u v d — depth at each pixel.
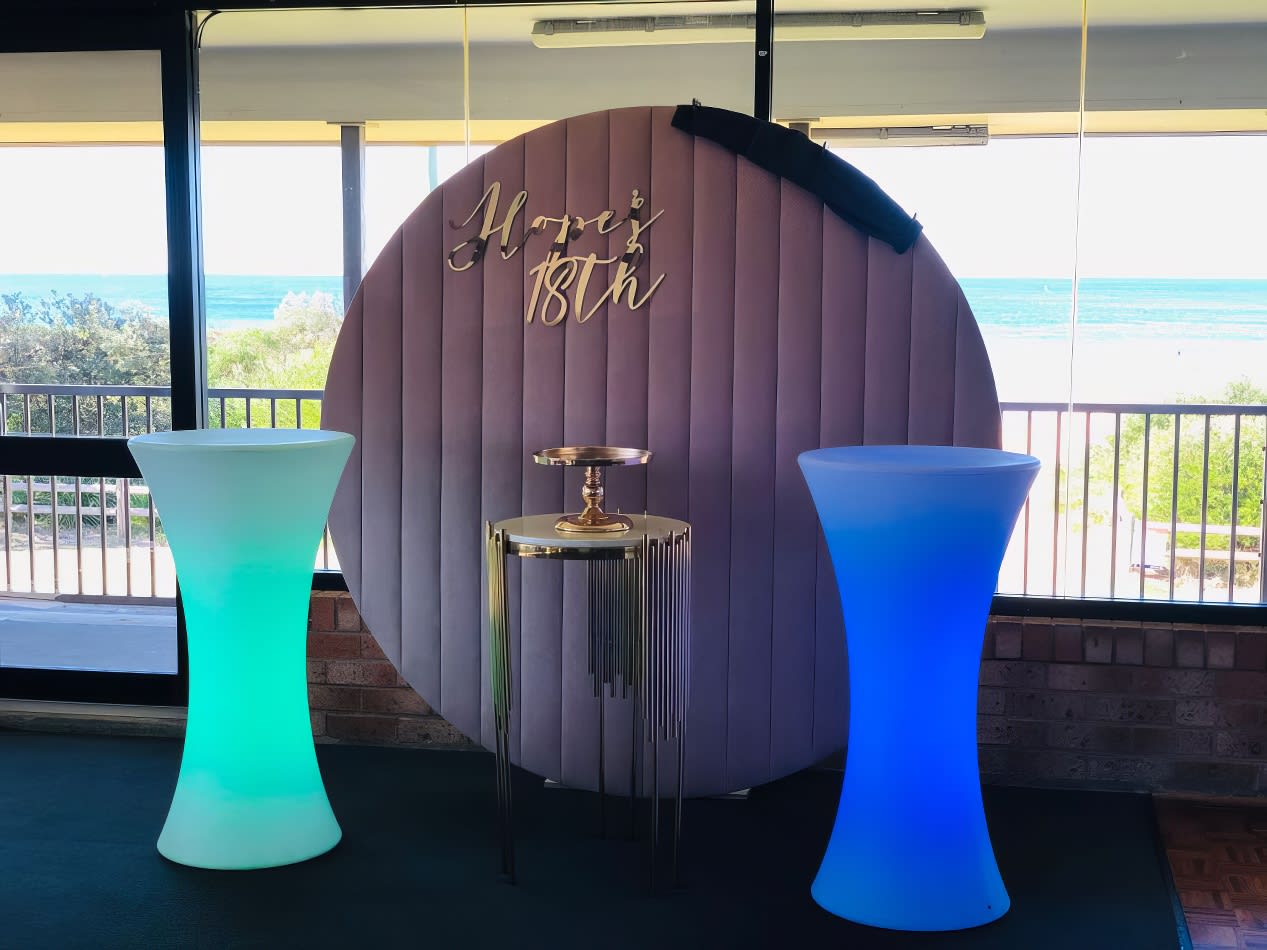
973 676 2.37
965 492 2.19
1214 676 3.02
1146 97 3.49
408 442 3.05
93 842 2.76
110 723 3.55
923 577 2.26
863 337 2.82
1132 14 3.44
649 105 3.28
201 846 2.61
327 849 2.70
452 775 3.23
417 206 3.01
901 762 2.34
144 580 4.84
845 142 3.53
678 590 2.46
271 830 2.62
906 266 2.79
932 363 2.80
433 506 3.05
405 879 2.56
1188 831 2.83
